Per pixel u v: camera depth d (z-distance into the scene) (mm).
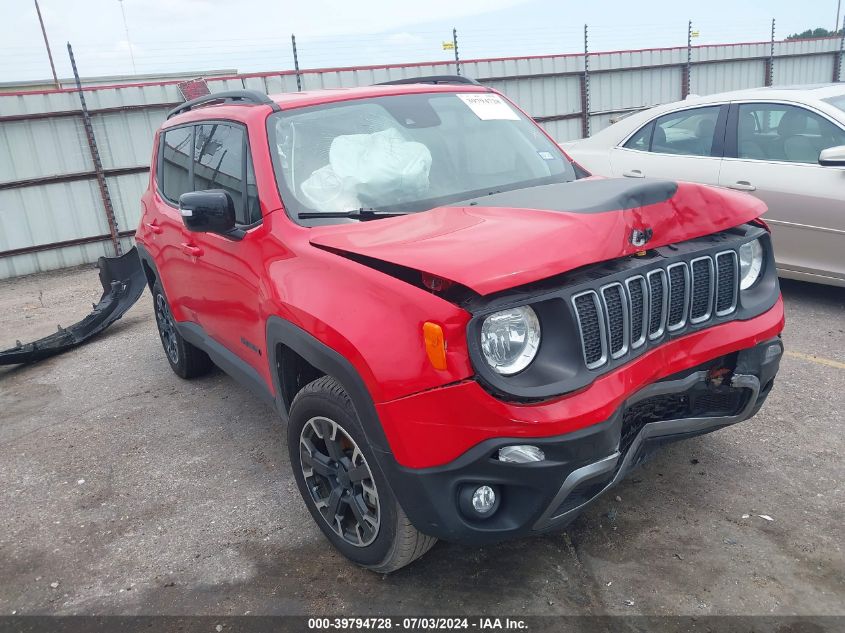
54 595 2932
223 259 3463
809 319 5285
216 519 3375
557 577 2701
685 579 2623
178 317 4637
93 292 9711
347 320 2393
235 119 3576
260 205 3146
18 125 11336
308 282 2643
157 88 12203
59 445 4418
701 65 18438
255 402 4754
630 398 2355
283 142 3275
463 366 2127
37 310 8922
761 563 2672
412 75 14359
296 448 2953
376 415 2316
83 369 5922
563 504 2340
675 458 3449
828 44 20594
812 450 3438
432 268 2156
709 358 2582
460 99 3809
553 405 2158
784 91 5520
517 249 2197
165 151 4703
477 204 2891
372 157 3277
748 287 2879
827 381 4188
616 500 3150
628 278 2363
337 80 13586
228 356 3830
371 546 2664
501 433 2139
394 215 3008
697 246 2631
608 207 2402
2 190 11367
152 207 4773
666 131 6129
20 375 5988
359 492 2709
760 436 3605
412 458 2268
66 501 3707
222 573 2947
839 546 2730
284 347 2928
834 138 5082
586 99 16688
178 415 4668
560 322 2205
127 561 3115
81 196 11984
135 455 4160
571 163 3789
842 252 5066
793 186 5215
